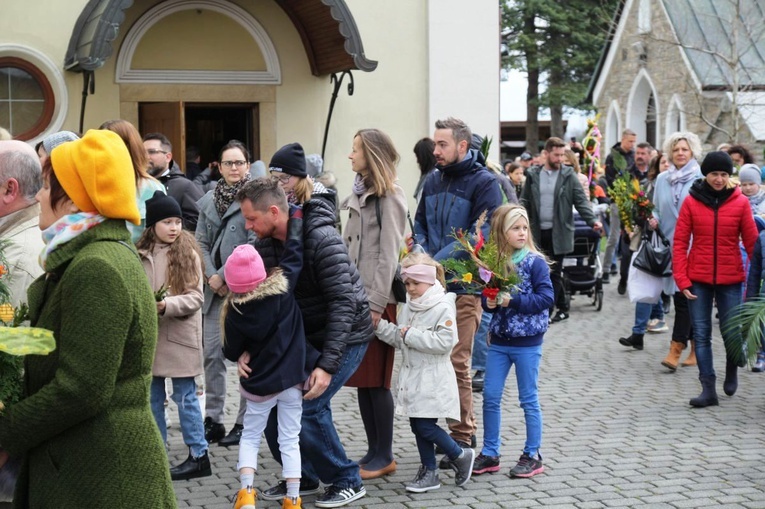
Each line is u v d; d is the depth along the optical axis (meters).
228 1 12.81
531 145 37.44
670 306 13.80
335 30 12.44
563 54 34.91
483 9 13.69
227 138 14.94
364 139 5.95
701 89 25.09
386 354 6.03
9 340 2.81
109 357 3.04
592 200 15.91
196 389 6.76
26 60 11.98
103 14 11.05
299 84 13.21
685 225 8.25
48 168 3.29
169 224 6.00
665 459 6.64
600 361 10.05
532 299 6.06
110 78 12.45
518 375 6.21
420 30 13.62
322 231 5.27
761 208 10.64
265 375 5.19
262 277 5.07
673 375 9.40
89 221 3.18
